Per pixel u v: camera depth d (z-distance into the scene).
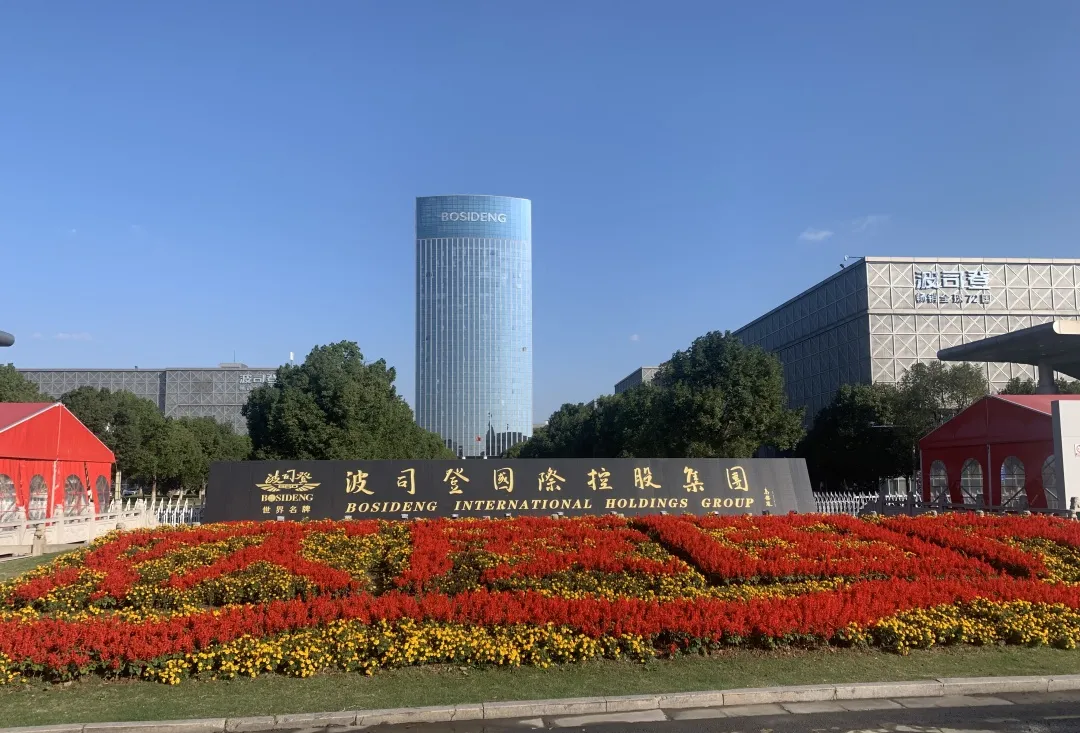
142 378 106.38
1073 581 12.40
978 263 66.25
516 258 146.00
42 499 23.75
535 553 12.91
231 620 9.23
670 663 9.05
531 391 145.12
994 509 25.62
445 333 142.88
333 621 9.44
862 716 7.68
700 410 38.03
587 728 7.36
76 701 7.93
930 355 65.00
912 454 46.62
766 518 17.11
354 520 17.38
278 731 7.34
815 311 75.44
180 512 25.75
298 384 36.56
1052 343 30.52
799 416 40.25
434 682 8.39
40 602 10.84
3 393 43.72
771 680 8.45
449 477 21.17
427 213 145.38
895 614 10.05
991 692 8.38
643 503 21.53
